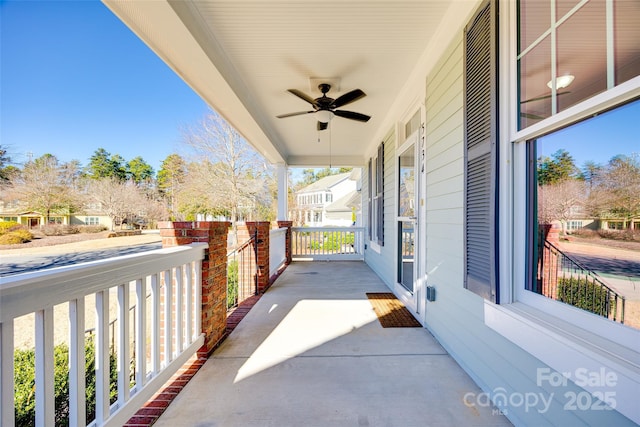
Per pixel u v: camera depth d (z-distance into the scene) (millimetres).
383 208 5441
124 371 1521
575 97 1386
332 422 1670
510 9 1736
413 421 1679
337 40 2814
